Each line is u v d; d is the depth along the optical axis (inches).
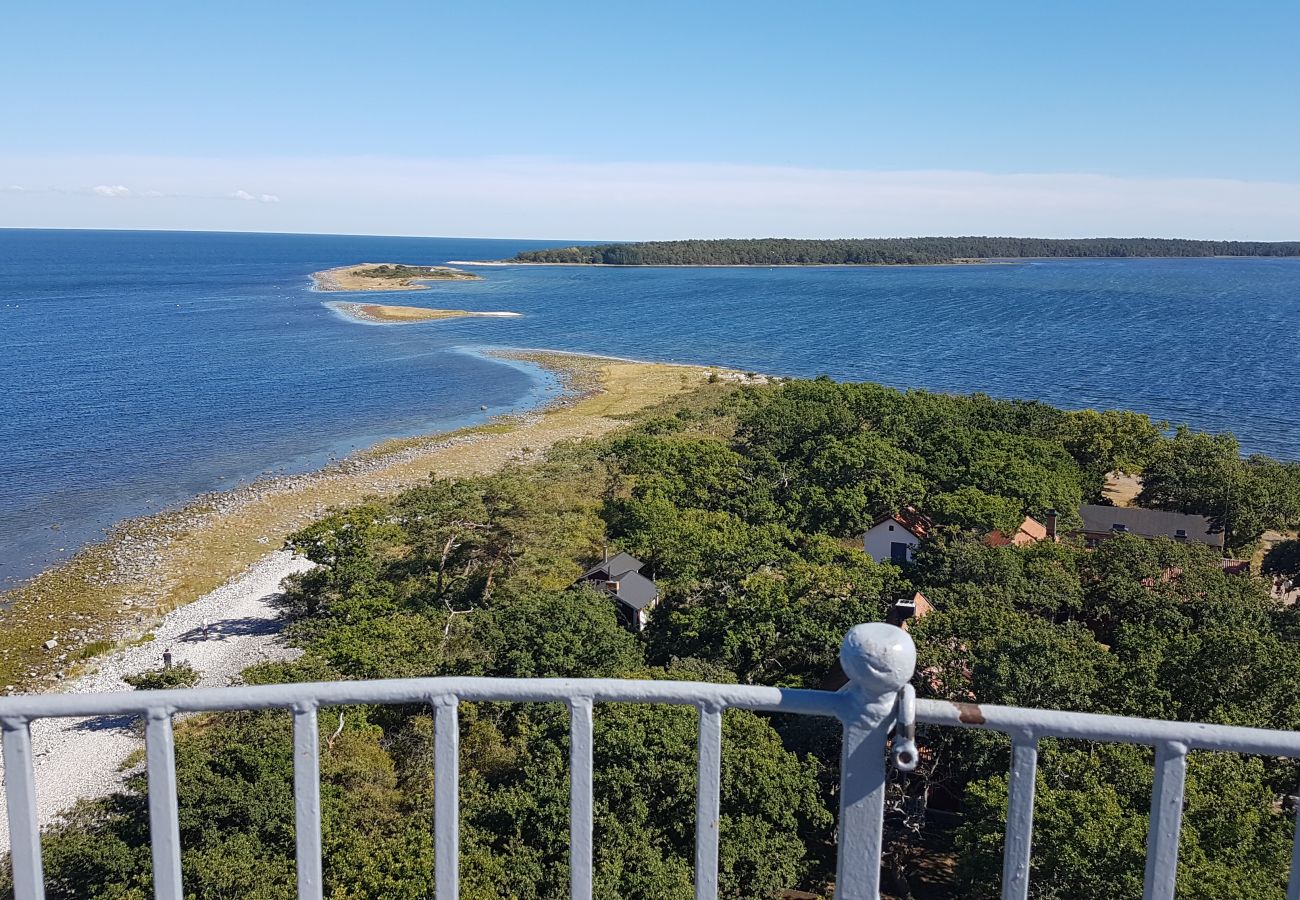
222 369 4229.8
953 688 971.3
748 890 811.4
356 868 752.3
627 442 2365.9
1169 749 122.4
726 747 862.5
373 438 3088.1
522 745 952.3
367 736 1002.1
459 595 1621.6
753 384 3956.7
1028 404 2785.4
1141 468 2502.5
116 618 1770.4
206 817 859.4
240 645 1636.3
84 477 2637.8
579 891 136.5
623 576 1589.6
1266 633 1152.2
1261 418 3577.8
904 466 1947.6
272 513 2342.5
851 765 124.9
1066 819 683.4
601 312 7096.5
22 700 130.7
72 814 999.0
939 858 913.5
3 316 6038.4
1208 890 596.4
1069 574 1371.8
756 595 1267.2
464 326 5964.6
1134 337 5876.0
